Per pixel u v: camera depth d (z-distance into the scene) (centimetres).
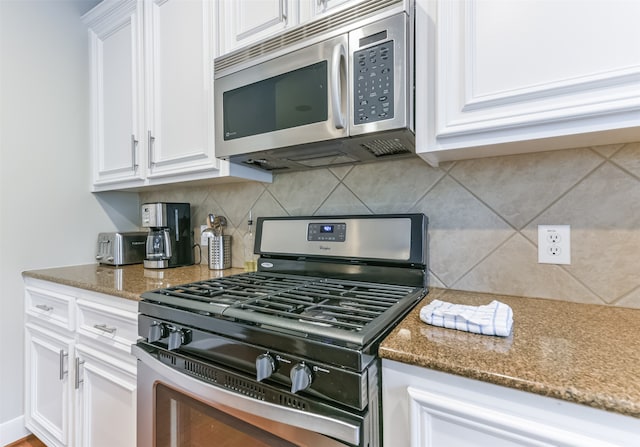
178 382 82
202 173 134
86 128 185
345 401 58
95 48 181
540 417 48
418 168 112
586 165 87
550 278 92
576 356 54
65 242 176
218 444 77
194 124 133
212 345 77
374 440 60
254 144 107
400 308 78
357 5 86
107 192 196
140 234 182
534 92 68
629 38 60
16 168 160
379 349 60
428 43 81
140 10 154
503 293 98
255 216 153
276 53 101
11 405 157
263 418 68
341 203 128
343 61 88
